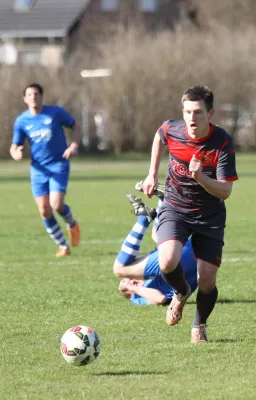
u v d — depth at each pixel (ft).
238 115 345.10
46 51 430.20
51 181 94.79
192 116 50.08
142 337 55.47
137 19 422.82
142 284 67.97
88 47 404.36
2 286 76.95
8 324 60.34
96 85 328.49
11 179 241.76
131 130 334.85
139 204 65.92
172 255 51.31
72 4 437.99
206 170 51.85
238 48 342.85
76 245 98.43
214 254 52.49
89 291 74.02
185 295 53.42
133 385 43.70
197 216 52.60
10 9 445.37
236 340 54.19
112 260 93.35
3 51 433.07
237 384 43.65
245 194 186.91
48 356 50.47
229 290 73.61
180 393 42.09
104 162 308.40
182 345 52.85
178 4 468.75
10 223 133.39
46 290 74.74
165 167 279.69
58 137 95.20
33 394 42.27
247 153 349.20
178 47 336.29
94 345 46.52
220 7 439.63
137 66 328.49
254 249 100.83
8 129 317.22
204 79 334.24
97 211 150.61
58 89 319.06
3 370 47.24
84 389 43.04
